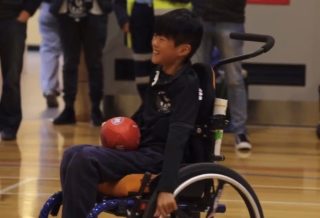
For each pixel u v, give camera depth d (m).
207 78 6.45
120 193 6.10
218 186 6.36
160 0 12.87
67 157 6.30
